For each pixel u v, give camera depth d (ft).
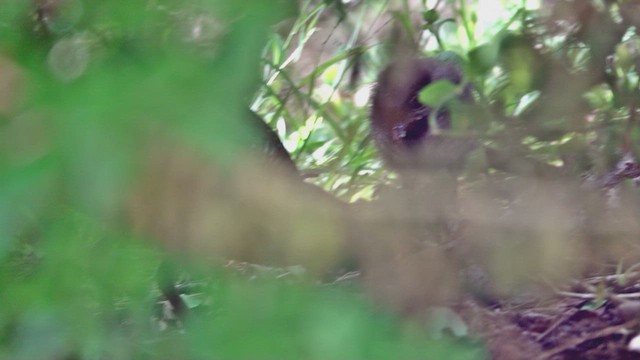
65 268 5.61
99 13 4.93
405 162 12.30
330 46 19.67
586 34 12.82
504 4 18.89
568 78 12.67
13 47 4.77
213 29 4.90
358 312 5.45
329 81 22.22
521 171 11.72
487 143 12.01
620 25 12.87
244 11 4.78
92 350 6.23
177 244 6.09
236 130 4.79
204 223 5.94
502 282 10.52
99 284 5.90
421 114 12.89
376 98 13.99
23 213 4.83
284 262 7.34
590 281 13.26
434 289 8.76
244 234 6.57
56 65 4.78
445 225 9.91
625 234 11.40
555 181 11.39
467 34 18.17
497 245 10.11
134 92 4.49
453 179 10.85
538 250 10.39
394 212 9.28
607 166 12.79
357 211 9.03
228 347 5.29
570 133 12.62
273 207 6.94
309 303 5.40
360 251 8.73
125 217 5.54
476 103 12.57
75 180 4.54
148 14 4.89
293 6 5.12
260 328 5.30
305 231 7.39
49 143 4.45
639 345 13.12
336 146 21.08
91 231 5.68
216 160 5.03
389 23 15.60
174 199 5.41
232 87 4.72
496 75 14.83
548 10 13.10
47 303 5.66
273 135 10.81
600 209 11.31
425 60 13.80
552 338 12.63
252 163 6.22
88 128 4.42
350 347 5.30
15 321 5.97
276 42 11.66
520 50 12.86
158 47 4.81
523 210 10.55
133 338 6.48
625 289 14.40
